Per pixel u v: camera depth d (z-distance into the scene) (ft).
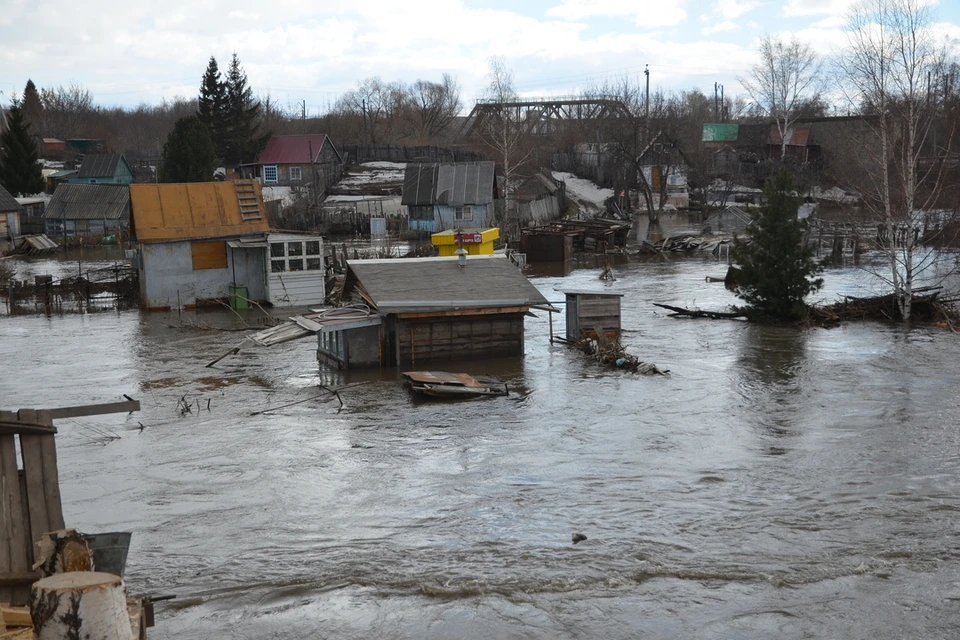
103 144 399.03
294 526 49.44
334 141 373.81
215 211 129.90
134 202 127.24
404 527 49.03
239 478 57.47
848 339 101.40
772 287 111.34
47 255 218.59
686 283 153.79
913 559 43.91
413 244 218.79
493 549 45.88
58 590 17.29
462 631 37.83
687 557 44.55
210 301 129.59
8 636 22.68
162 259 127.13
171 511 51.93
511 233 221.66
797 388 79.00
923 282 145.79
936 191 122.11
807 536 46.98
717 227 250.16
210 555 45.70
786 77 306.14
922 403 73.10
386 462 60.18
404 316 87.71
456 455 61.41
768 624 38.06
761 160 315.99
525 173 302.04
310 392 79.97
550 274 171.01
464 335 90.89
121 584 18.03
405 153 333.62
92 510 52.21
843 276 158.92
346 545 46.70
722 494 53.26
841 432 65.57
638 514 50.26
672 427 67.46
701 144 341.00
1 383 85.56
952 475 56.08
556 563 44.04
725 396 76.48
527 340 103.76
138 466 60.13
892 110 127.13
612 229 211.41
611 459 60.08
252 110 299.17
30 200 268.21
